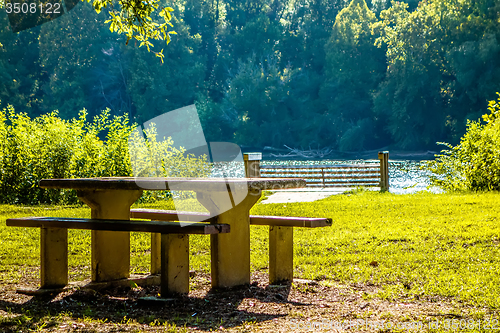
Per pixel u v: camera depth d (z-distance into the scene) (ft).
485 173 46.03
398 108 184.14
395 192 51.26
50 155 45.47
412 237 23.02
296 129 214.07
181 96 213.46
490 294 13.66
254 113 211.82
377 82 207.41
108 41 210.18
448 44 172.55
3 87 196.75
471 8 169.78
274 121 212.02
